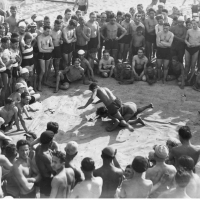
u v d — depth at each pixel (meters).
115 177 5.97
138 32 13.77
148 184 5.66
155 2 17.72
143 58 13.34
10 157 6.84
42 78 13.31
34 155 6.84
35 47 12.54
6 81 11.45
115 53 14.24
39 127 10.74
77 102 12.16
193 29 12.91
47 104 12.03
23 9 20.75
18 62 11.74
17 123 10.35
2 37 11.89
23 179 6.23
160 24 13.48
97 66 14.23
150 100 12.23
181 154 6.84
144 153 9.46
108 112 10.62
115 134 10.41
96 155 9.42
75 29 13.45
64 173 5.71
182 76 13.13
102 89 10.52
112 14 13.66
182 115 11.37
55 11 20.61
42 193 6.60
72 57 14.00
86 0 19.06
